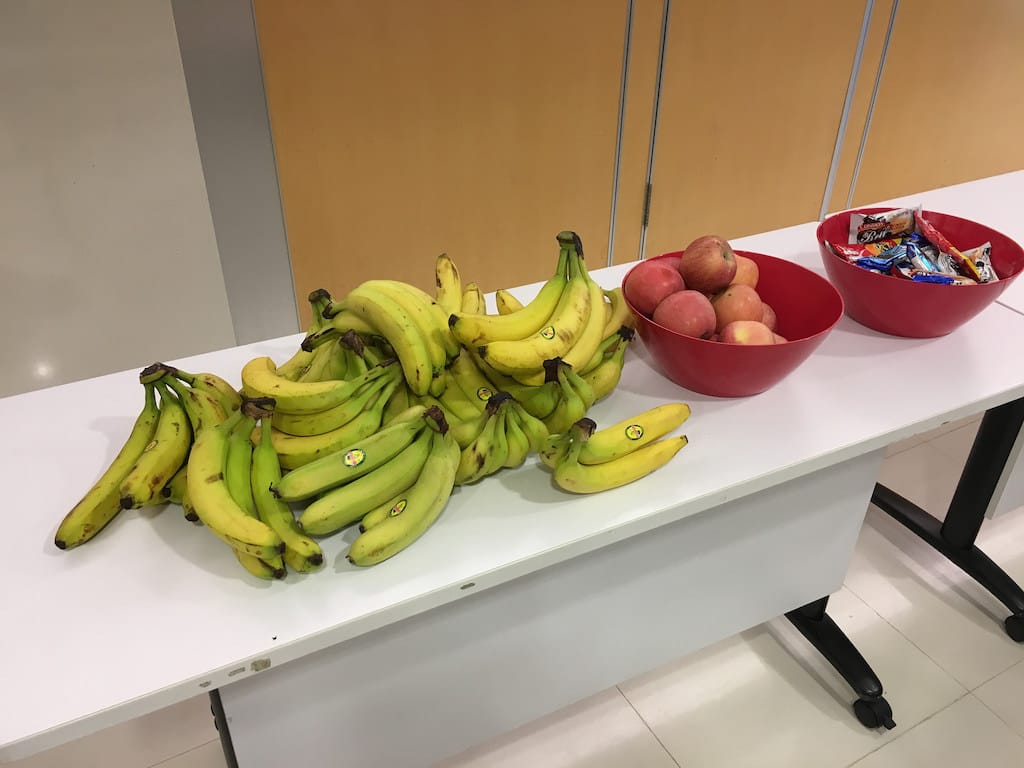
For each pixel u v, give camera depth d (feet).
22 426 3.53
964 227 4.52
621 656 4.10
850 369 3.95
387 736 3.55
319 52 6.51
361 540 2.73
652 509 3.07
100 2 5.66
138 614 2.63
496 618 3.40
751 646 5.62
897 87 9.67
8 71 5.69
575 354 3.31
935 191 6.11
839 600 5.95
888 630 5.73
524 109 7.63
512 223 8.32
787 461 3.31
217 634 2.56
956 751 4.98
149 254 6.89
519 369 3.15
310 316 7.96
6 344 6.81
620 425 3.22
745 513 3.89
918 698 5.29
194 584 2.74
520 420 3.11
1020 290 4.69
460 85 7.21
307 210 7.29
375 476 2.85
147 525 2.99
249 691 3.02
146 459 2.86
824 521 4.32
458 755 4.92
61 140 6.07
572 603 3.60
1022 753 4.97
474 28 6.96
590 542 2.97
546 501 3.12
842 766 4.90
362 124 7.01
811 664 5.49
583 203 8.61
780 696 5.29
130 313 7.12
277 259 7.46
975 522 5.80
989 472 5.47
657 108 8.31
